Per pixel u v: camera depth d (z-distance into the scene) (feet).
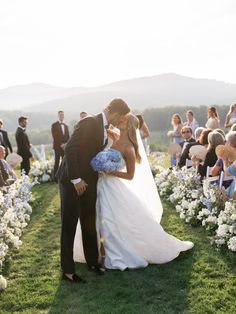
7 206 22.39
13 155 31.65
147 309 13.97
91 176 16.76
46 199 33.24
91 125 16.42
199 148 27.50
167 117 246.68
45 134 270.46
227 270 16.55
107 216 17.34
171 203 29.19
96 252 17.30
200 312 13.58
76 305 14.48
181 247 18.40
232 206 19.79
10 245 20.44
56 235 22.90
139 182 20.58
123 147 17.48
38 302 14.78
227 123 39.52
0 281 15.80
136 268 17.37
